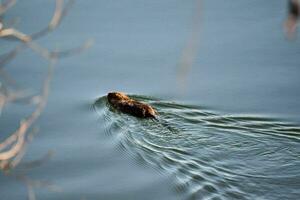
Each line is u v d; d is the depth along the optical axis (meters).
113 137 53.84
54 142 52.59
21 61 65.94
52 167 48.88
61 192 45.59
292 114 55.72
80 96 60.22
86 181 46.94
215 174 47.12
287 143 51.78
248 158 49.78
